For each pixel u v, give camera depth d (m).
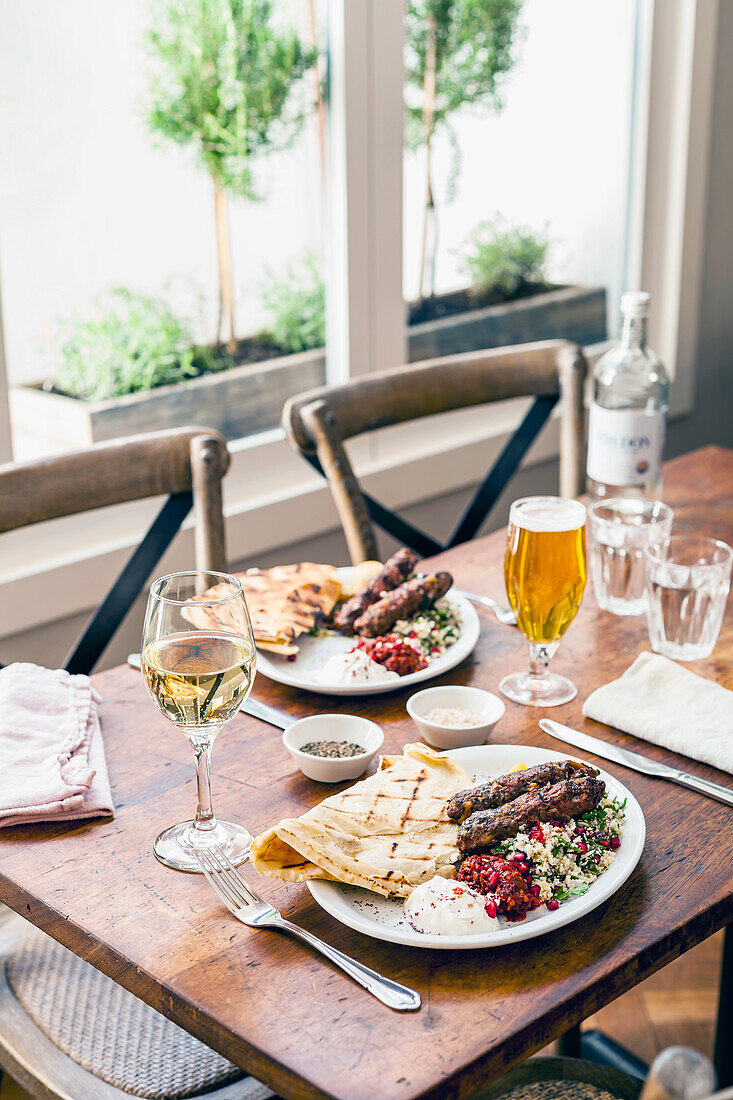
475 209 2.39
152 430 1.97
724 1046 1.36
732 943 1.32
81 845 0.83
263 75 1.97
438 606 1.17
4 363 1.66
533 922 0.69
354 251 2.14
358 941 0.72
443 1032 0.64
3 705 0.98
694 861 0.80
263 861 0.75
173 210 1.91
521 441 1.76
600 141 2.64
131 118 1.82
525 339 2.61
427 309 2.37
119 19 1.76
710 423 3.15
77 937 0.74
